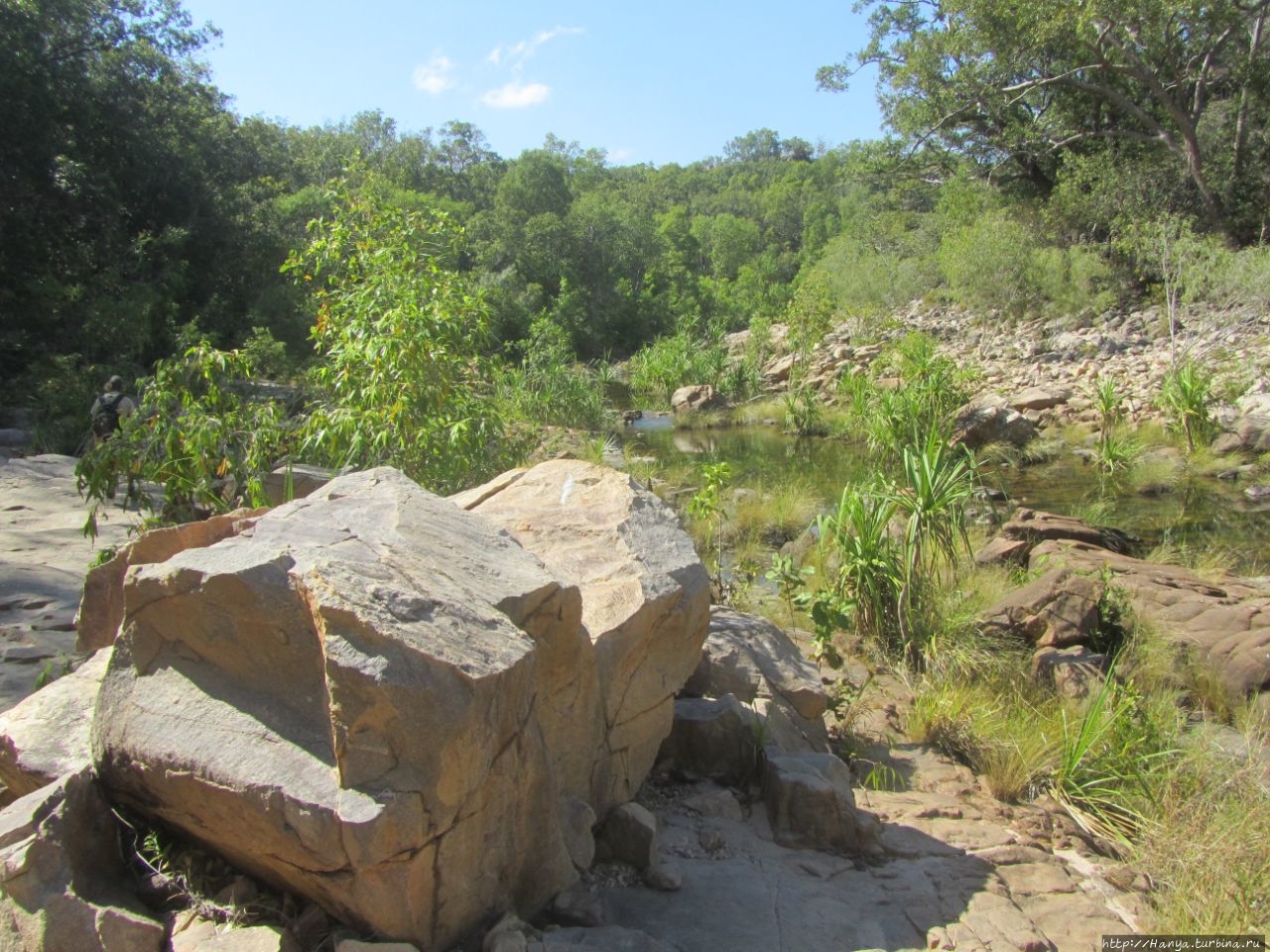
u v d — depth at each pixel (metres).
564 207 55.66
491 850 2.88
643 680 3.79
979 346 23.98
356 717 2.53
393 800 2.52
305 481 7.28
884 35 29.89
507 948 2.72
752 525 11.32
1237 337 19.38
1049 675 6.47
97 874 2.79
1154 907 3.71
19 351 19.53
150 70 25.05
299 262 8.94
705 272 74.50
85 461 6.38
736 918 3.17
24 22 20.91
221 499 6.41
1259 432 14.79
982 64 27.77
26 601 6.48
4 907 2.53
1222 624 6.89
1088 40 24.53
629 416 22.69
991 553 9.09
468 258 43.16
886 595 7.21
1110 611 7.14
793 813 3.83
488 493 4.67
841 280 31.92
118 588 3.90
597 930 2.95
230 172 28.42
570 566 3.95
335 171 49.50
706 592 4.09
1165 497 12.95
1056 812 4.64
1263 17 23.94
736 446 18.47
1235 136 25.52
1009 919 3.35
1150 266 22.48
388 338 7.59
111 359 19.66
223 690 2.85
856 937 3.12
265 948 2.54
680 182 113.06
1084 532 9.80
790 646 5.32
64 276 21.50
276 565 2.80
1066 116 29.17
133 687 2.92
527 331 38.12
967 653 6.66
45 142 21.12
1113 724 5.28
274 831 2.58
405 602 2.71
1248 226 25.02
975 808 4.53
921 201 36.06
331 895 2.62
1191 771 4.91
